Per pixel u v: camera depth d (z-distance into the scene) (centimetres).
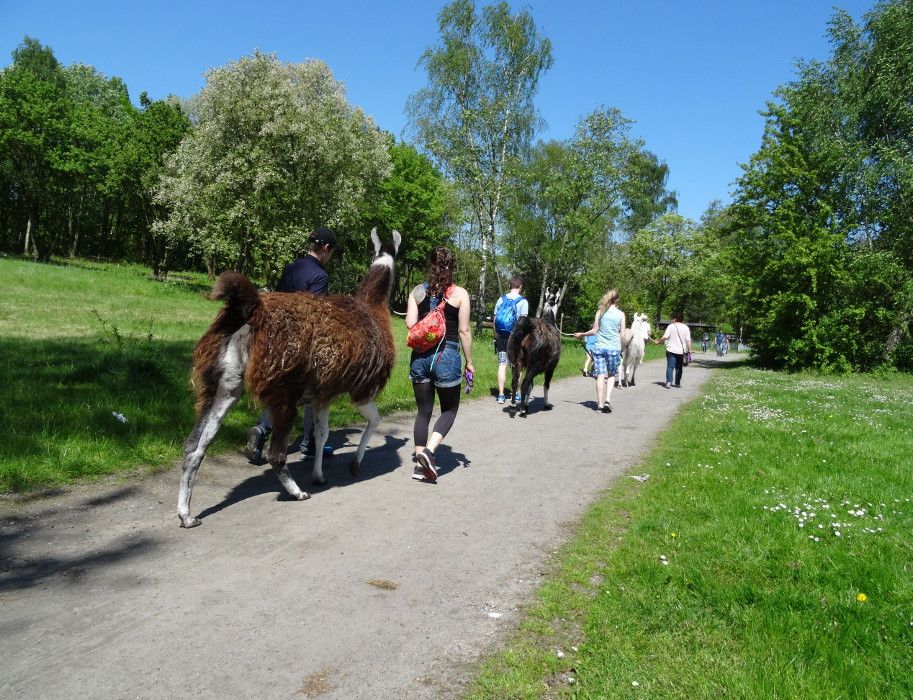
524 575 363
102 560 351
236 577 339
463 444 704
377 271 544
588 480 577
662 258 4734
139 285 2509
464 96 2753
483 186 2838
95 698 232
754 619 306
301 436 667
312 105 2877
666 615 310
